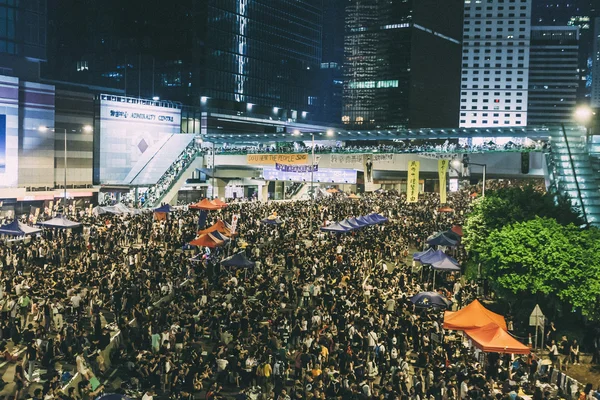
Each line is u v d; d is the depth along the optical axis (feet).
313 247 153.48
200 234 150.61
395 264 152.87
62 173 289.33
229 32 477.36
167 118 353.72
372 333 84.43
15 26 270.05
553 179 194.80
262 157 254.68
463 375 72.18
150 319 89.81
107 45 483.10
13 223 142.92
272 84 535.19
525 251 100.07
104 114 311.06
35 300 97.35
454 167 325.83
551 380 81.66
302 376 76.89
